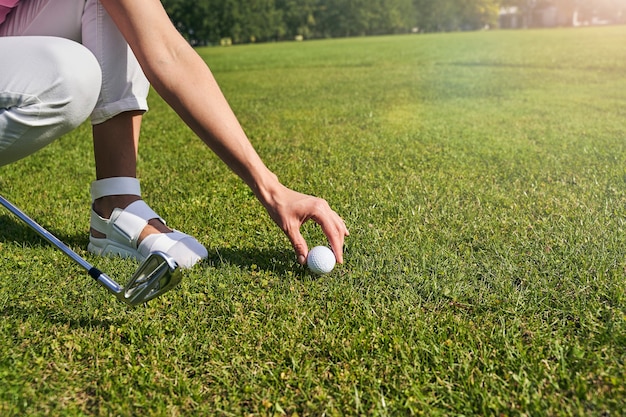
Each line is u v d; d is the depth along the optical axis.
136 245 1.07
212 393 0.73
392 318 0.87
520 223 1.22
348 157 1.87
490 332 0.82
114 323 0.87
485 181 1.55
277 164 1.82
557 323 0.85
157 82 0.85
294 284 0.98
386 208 1.33
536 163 1.73
